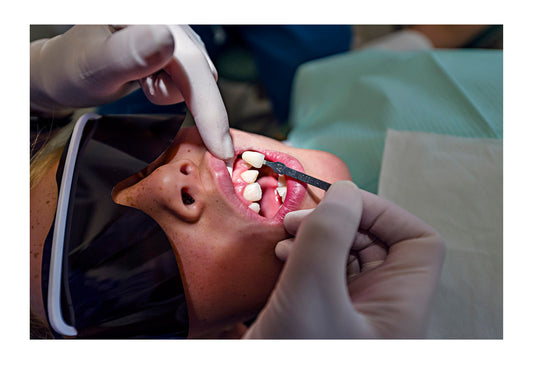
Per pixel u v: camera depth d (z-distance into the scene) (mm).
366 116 1358
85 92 1033
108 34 995
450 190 1134
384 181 1172
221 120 980
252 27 1792
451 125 1222
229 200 921
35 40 1150
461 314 1050
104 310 858
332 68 1638
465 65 1357
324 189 944
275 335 831
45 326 909
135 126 976
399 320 839
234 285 924
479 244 1082
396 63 1499
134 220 863
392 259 927
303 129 1497
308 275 810
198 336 1015
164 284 867
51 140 1029
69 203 868
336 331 813
